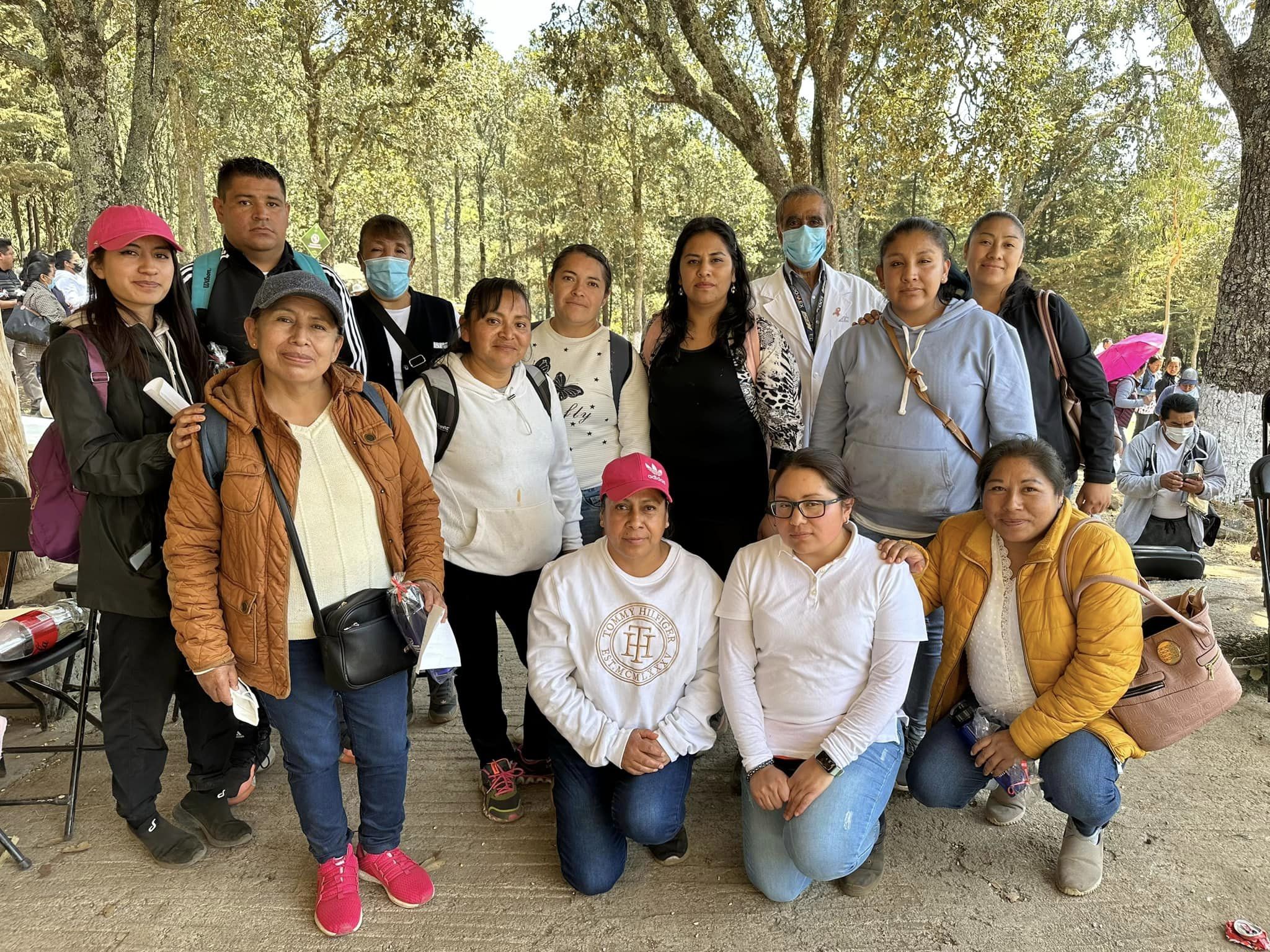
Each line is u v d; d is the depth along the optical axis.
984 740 2.29
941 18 10.18
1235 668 3.46
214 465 1.88
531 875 2.36
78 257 9.50
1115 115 22.20
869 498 2.69
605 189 24.92
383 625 2.03
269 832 2.57
